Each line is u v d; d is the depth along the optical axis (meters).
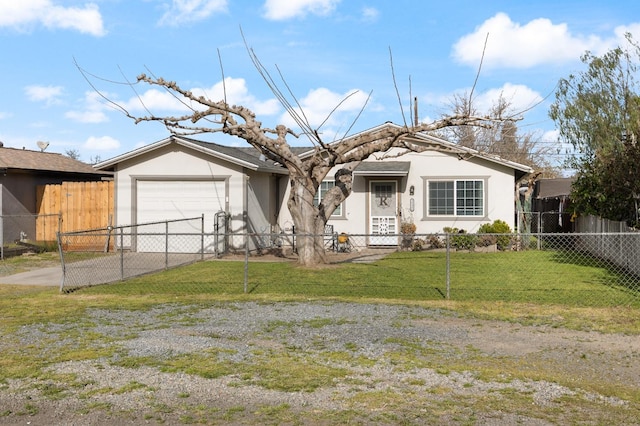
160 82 15.05
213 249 20.02
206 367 6.99
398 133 15.46
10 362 7.24
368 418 5.50
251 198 20.53
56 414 5.64
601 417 5.54
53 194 21.45
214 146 21.94
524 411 5.67
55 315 10.11
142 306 10.92
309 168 16.06
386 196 22.42
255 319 9.70
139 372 6.82
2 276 15.12
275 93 15.02
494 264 16.69
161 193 20.33
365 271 15.12
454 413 5.62
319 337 8.49
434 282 13.38
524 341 8.34
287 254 20.12
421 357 7.50
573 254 19.42
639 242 13.88
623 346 8.09
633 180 15.58
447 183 22.06
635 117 16.08
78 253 19.83
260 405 5.83
